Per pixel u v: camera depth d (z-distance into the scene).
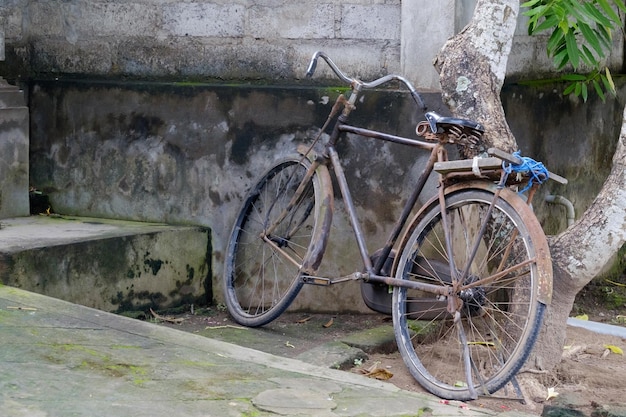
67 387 4.45
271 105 7.10
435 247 6.45
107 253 6.73
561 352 5.75
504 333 5.79
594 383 5.64
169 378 4.65
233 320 7.04
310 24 7.20
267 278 7.19
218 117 7.24
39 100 7.82
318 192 6.50
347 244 7.00
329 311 7.12
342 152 6.92
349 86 6.75
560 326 5.70
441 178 5.59
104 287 6.72
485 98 5.79
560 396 5.34
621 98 8.88
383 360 6.11
